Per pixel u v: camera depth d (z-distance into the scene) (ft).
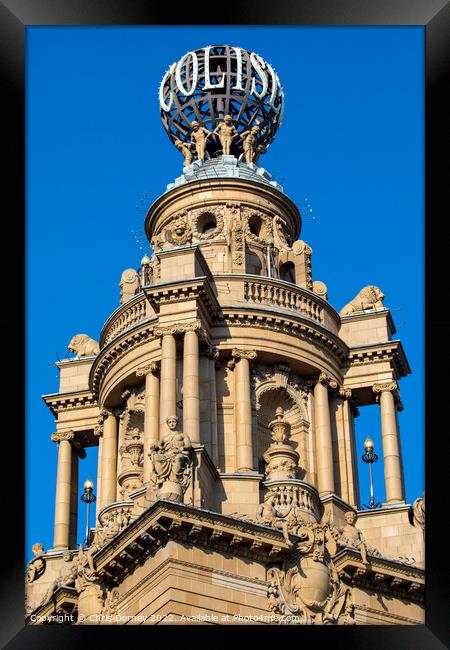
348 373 235.61
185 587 179.93
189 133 259.80
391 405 233.55
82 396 244.83
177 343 217.36
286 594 187.01
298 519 193.77
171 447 192.03
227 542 184.65
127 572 187.11
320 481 223.71
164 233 240.73
